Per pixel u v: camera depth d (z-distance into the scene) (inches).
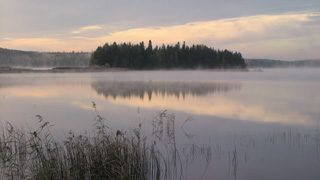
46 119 472.1
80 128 409.7
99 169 224.7
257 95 848.3
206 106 629.9
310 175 251.8
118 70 3228.3
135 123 447.5
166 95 838.5
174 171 254.2
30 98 740.7
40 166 222.7
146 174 243.4
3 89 952.9
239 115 526.0
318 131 405.4
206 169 260.4
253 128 421.1
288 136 377.4
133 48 3732.8
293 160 286.8
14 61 6948.8
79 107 602.5
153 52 4018.2
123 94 856.9
